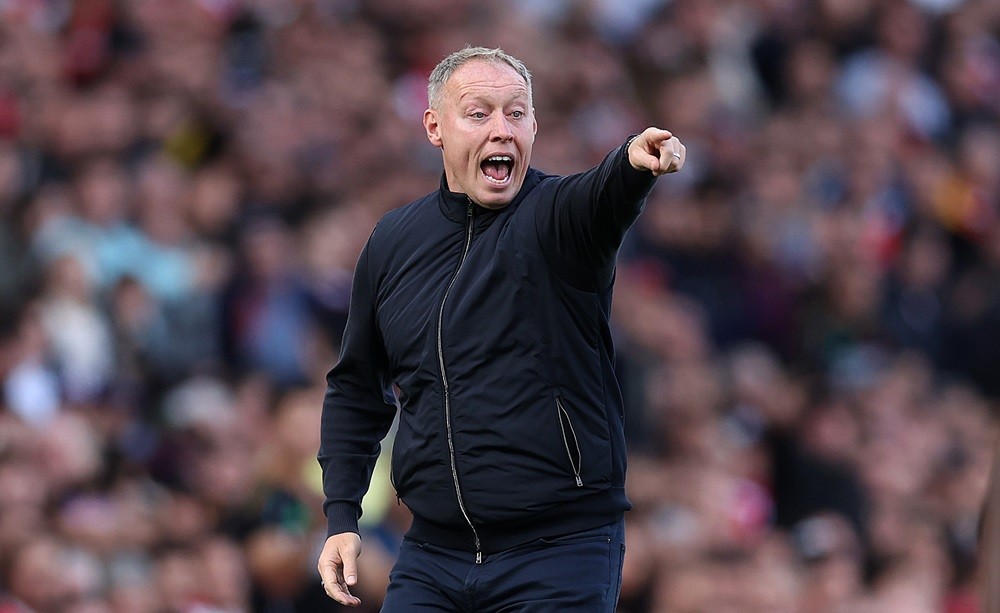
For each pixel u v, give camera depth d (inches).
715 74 1998.0
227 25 1777.8
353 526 591.8
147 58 1648.6
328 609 1072.2
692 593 1174.3
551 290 550.0
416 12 1881.2
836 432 1505.9
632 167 514.9
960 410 1718.8
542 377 549.3
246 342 1358.3
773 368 1626.5
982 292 1870.1
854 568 1354.6
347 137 1660.9
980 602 418.9
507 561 557.3
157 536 1094.4
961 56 2169.0
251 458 1171.9
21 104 1533.0
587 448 554.6
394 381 580.1
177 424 1200.2
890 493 1476.4
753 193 1817.2
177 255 1406.3
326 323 1423.5
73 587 1021.8
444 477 557.9
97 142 1504.7
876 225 1852.9
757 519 1375.5
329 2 1861.5
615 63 1980.8
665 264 1681.8
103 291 1333.7
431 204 582.2
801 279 1740.9
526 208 557.9
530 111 566.6
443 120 566.9
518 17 1942.7
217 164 1553.9
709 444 1413.6
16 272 1352.1
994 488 405.7
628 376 1446.9
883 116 2031.3
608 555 560.7
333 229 1465.3
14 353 1238.3
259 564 1074.1
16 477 1086.4
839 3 2102.6
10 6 1681.8
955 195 1980.8
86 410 1238.9
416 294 567.5
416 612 566.9
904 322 1806.1
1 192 1413.6
